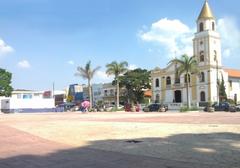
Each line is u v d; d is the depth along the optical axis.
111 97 112.25
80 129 22.94
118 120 32.97
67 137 18.55
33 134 20.84
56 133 20.88
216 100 85.62
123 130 21.23
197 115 42.78
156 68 101.25
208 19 88.25
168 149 13.20
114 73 81.88
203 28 88.50
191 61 69.94
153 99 100.06
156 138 16.64
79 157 12.24
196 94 88.50
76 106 96.12
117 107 78.88
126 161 11.17
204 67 87.00
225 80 90.00
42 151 13.95
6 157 12.79
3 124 31.23
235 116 37.91
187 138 16.28
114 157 11.96
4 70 109.56
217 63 87.81
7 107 90.81
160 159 11.30
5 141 17.67
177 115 43.84
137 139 16.48
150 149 13.38
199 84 87.94
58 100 134.62
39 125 28.27
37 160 11.97
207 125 23.50
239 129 19.92
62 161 11.62
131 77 98.81
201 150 12.74
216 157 11.36
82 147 14.63
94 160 11.58
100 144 15.30
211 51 87.25
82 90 125.31
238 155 11.63
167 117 37.91
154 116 41.22
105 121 31.56
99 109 76.75
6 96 108.12
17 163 11.52
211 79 85.94
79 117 42.78
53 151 13.83
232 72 94.62
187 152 12.41
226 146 13.57
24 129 24.66
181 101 92.44
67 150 13.95
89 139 17.27
